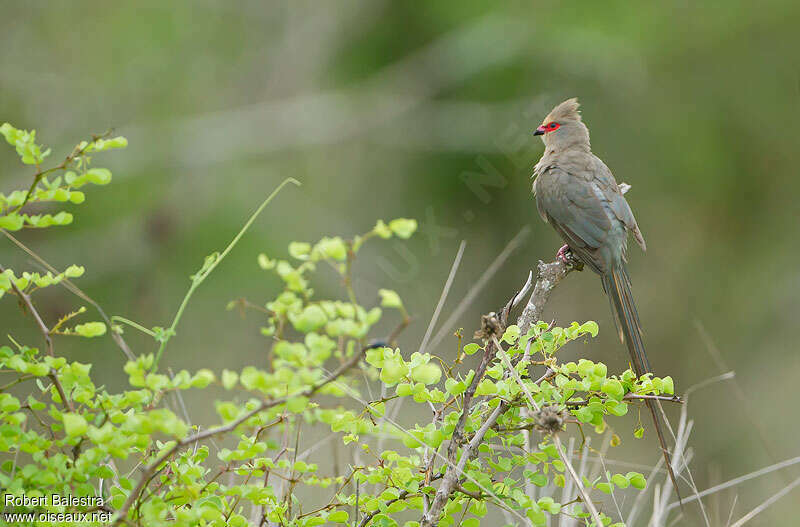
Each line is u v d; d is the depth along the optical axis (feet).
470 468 15.26
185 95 54.29
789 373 48.24
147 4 54.13
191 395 37.14
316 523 15.01
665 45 49.55
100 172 13.64
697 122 50.29
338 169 55.47
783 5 48.62
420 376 13.80
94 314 43.93
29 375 14.15
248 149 53.83
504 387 14.28
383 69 55.67
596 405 14.89
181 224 48.24
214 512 13.46
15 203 13.55
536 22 49.98
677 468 19.02
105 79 53.01
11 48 52.03
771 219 51.85
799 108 49.98
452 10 52.75
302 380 11.93
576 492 19.35
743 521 18.84
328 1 57.06
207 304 45.32
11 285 13.91
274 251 47.32
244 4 57.06
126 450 13.03
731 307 51.55
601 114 50.80
